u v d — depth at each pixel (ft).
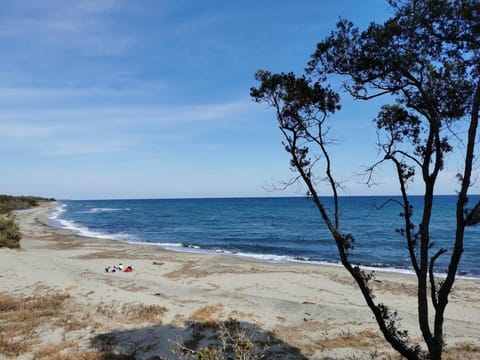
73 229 182.09
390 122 26.76
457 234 22.43
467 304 54.75
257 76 26.27
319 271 78.28
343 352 34.68
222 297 52.90
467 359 32.89
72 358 31.14
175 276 74.08
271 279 70.90
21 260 73.31
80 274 64.64
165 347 34.35
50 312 43.06
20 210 330.34
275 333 39.14
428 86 24.17
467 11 19.79
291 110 26.43
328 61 24.95
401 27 22.06
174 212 335.88
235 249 118.01
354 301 56.70
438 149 23.52
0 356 31.45
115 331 37.86
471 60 22.58
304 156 26.66
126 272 76.59
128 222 228.22
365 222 202.59
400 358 32.94
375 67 23.79
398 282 68.08
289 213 297.12
